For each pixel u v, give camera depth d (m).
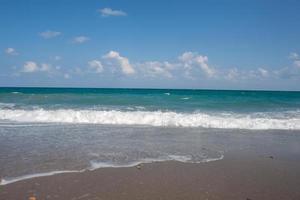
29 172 6.12
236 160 7.61
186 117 14.52
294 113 17.25
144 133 11.38
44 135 10.52
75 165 6.73
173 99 26.75
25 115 14.87
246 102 24.45
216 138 10.66
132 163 7.06
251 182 5.89
